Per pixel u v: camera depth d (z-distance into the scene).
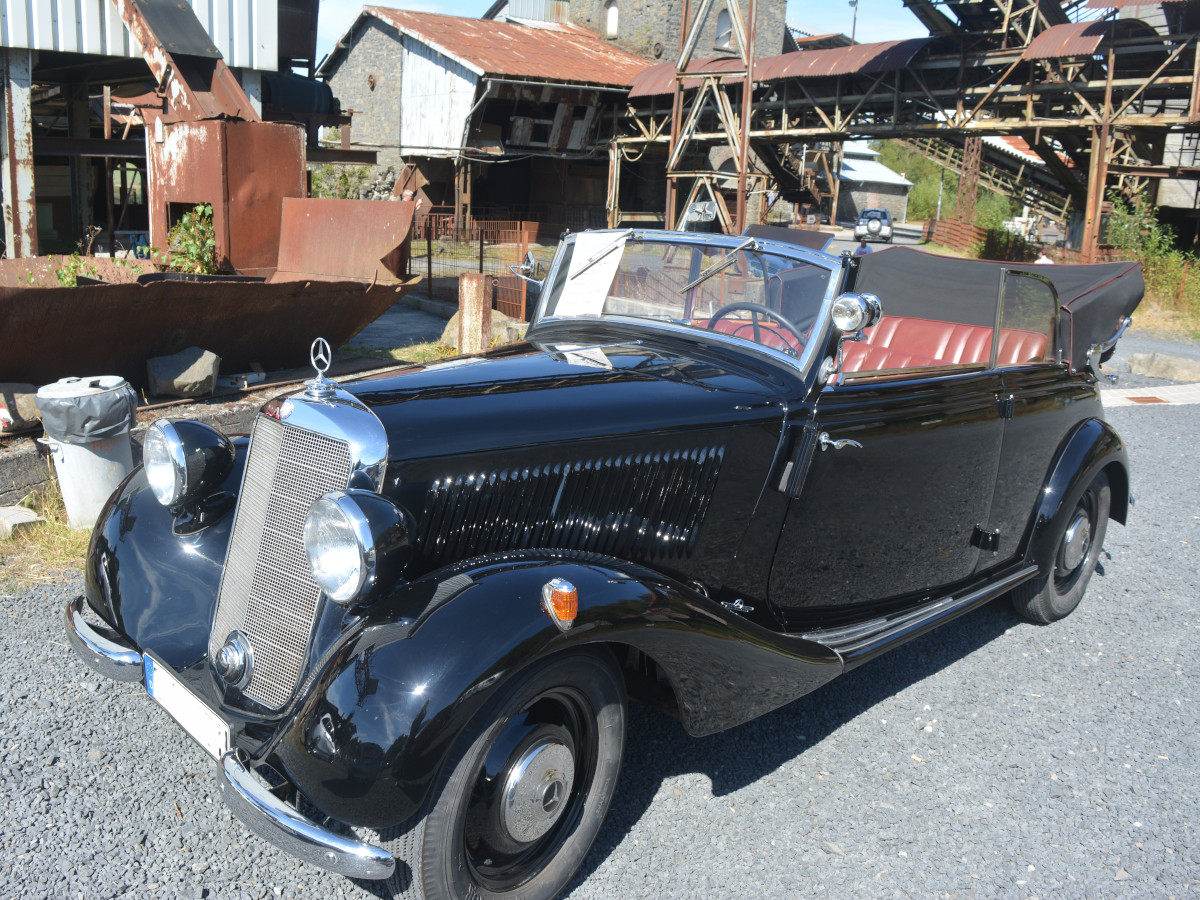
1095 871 2.65
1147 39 16.88
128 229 19.39
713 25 32.50
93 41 10.16
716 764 3.11
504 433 2.49
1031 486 4.10
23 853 2.44
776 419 2.94
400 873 2.14
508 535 2.54
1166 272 18.17
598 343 3.34
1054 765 3.20
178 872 2.42
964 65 19.52
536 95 25.59
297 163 8.56
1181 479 6.99
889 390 3.27
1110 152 20.19
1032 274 4.00
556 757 2.31
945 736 3.37
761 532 3.03
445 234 22.97
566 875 2.42
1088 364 4.48
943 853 2.70
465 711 2.01
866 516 3.31
